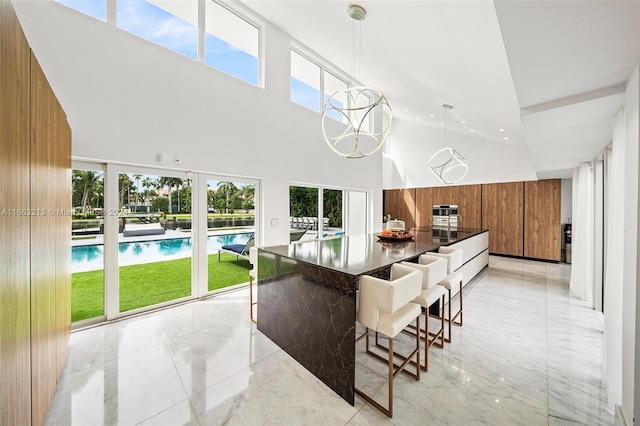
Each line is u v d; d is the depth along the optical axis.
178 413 1.75
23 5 2.51
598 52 1.37
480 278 5.24
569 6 1.05
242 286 4.38
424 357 2.34
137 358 2.36
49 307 1.68
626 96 1.65
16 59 1.18
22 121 1.24
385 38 3.61
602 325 3.15
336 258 2.43
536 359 2.44
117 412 1.75
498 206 7.73
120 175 3.20
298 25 4.47
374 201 7.29
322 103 5.79
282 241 4.91
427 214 8.99
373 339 2.82
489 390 2.01
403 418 1.73
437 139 8.97
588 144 3.08
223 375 2.14
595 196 3.72
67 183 2.21
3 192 1.04
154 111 3.35
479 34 2.70
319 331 2.11
